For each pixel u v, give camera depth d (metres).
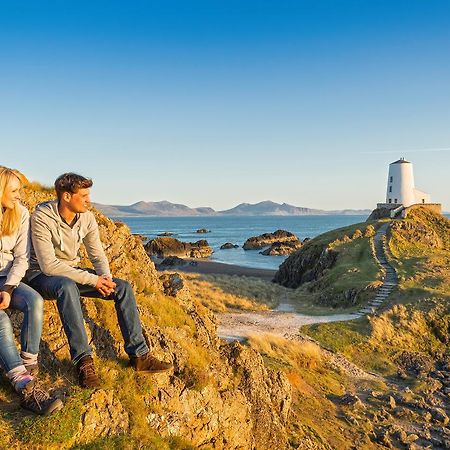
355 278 46.53
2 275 6.39
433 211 81.06
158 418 8.02
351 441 17.86
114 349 8.22
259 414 12.85
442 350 32.72
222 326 31.20
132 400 7.47
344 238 64.12
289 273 64.81
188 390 9.34
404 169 89.12
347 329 33.25
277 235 139.12
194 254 109.00
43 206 6.71
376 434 19.14
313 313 38.75
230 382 11.73
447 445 18.92
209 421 9.64
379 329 33.41
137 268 13.18
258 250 128.50
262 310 39.59
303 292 51.22
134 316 7.51
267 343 26.77
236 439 10.67
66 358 7.52
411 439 19.17
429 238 65.50
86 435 6.21
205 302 38.88
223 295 42.72
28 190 11.06
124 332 7.55
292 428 15.46
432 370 29.39
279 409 15.00
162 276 14.81
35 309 6.30
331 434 17.84
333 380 25.17
